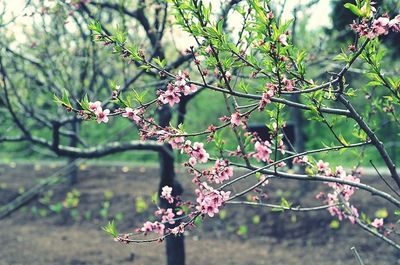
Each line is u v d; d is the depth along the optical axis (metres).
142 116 2.96
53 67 5.53
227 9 4.06
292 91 2.79
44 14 5.18
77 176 14.31
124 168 14.98
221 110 10.27
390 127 13.08
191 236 10.01
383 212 8.80
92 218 11.30
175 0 2.64
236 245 9.47
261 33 2.62
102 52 5.90
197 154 3.06
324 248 9.00
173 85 2.91
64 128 8.16
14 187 13.66
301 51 2.91
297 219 9.95
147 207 11.47
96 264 8.45
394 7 4.40
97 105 2.89
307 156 3.60
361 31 2.54
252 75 2.83
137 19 5.62
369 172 11.74
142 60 2.88
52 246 9.51
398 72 5.60
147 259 8.62
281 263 8.46
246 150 3.36
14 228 10.83
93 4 5.55
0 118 6.17
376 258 8.43
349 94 2.84
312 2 5.04
